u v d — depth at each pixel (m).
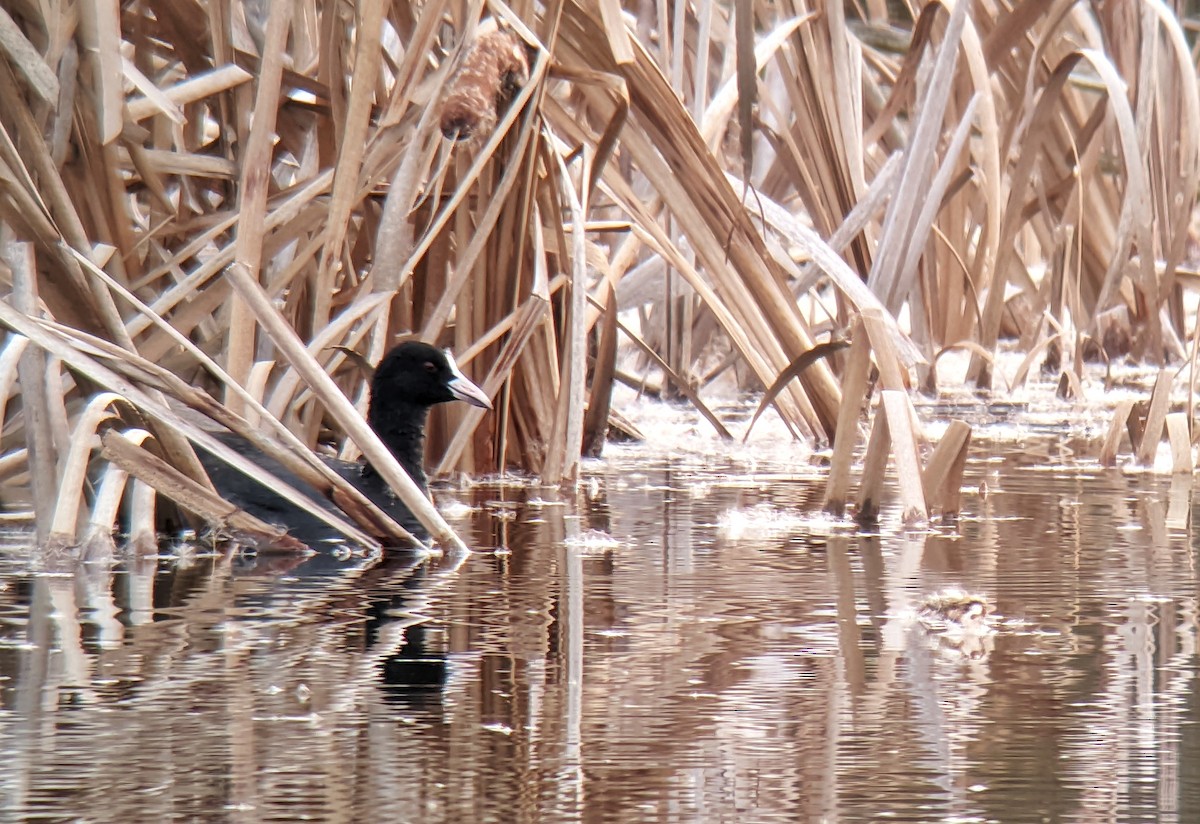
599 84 11.19
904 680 6.53
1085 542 9.85
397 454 11.10
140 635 7.20
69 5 9.95
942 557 9.34
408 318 12.22
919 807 5.05
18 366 9.31
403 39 11.76
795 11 14.45
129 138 10.86
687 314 15.91
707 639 7.23
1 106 9.57
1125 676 6.61
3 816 4.90
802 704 6.17
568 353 12.06
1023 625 7.57
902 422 10.55
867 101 16.62
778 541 9.92
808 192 14.98
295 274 11.05
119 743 5.61
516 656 6.88
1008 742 5.70
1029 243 21.11
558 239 12.22
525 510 11.05
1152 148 17.06
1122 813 5.00
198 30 11.60
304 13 12.12
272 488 9.28
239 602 7.98
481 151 11.02
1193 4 22.31
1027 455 13.98
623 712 6.04
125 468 9.14
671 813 4.98
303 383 11.44
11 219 9.23
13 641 7.05
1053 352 19.39
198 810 4.97
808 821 4.92
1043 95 15.51
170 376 9.22
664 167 12.16
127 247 10.53
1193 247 20.45
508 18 10.99
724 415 16.12
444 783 5.23
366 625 7.46
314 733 5.75
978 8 16.58
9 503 10.55
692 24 15.12
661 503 11.39
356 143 10.34
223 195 11.95
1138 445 14.18
